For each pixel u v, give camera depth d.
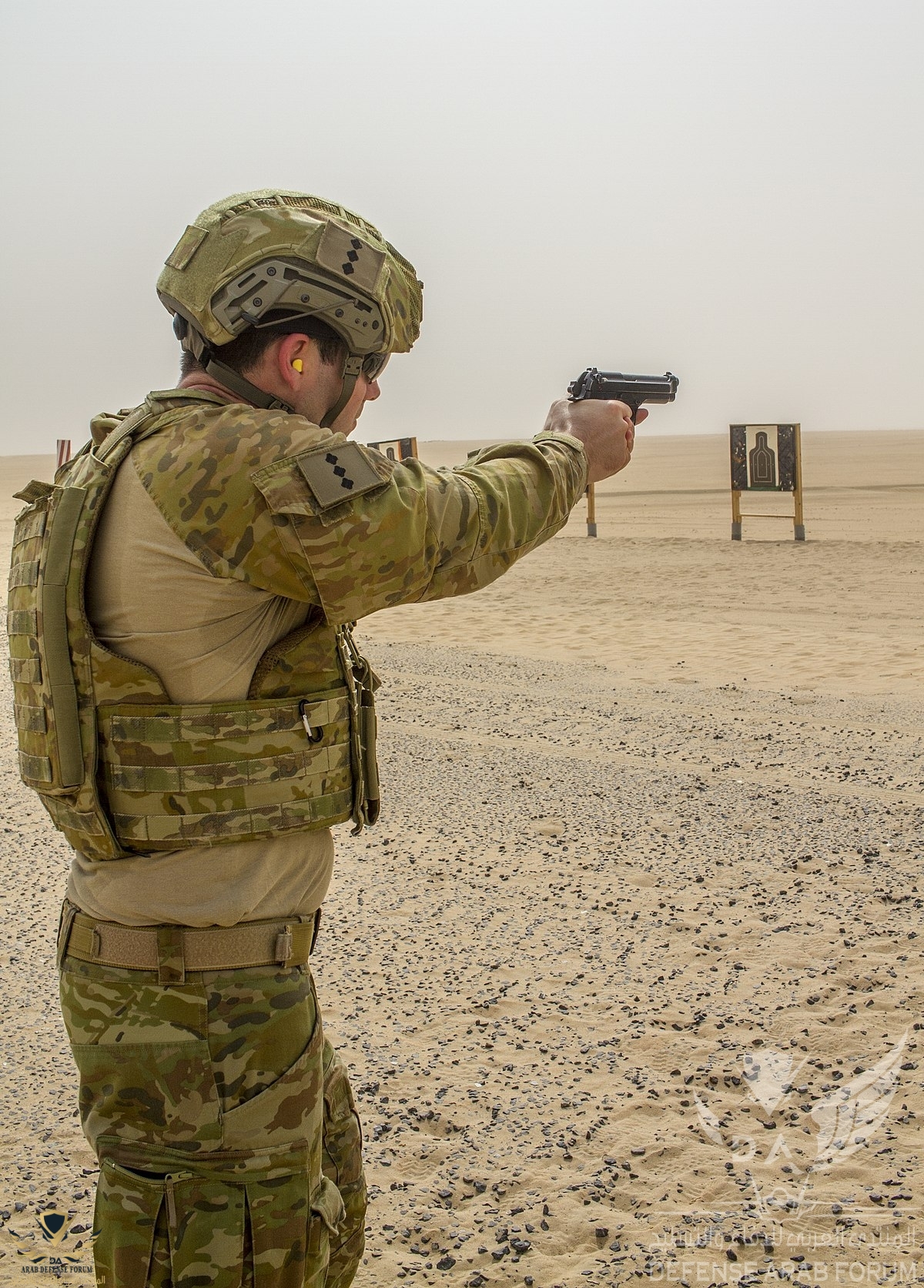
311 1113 1.66
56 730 1.57
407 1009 3.84
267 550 1.50
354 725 1.73
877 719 7.52
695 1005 3.74
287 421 1.53
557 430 1.87
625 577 16.81
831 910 4.45
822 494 35.22
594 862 5.14
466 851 5.38
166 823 1.58
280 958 1.63
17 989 4.14
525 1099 3.24
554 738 7.43
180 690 1.57
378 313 1.67
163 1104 1.59
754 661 9.93
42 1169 3.04
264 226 1.60
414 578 1.55
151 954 1.60
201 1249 1.57
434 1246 2.65
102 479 1.58
